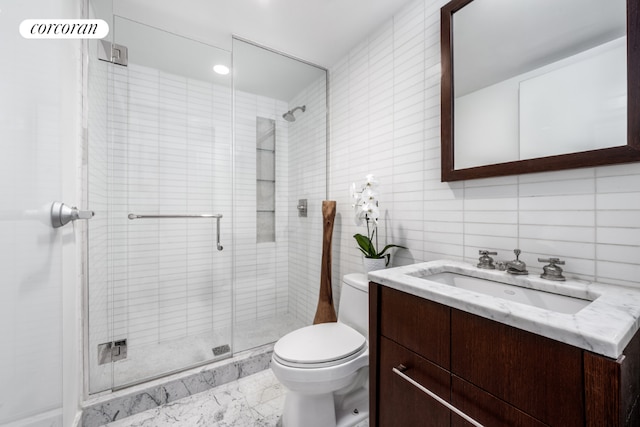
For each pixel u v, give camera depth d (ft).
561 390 1.65
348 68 6.21
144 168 5.97
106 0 4.66
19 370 1.66
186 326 6.48
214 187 6.81
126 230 5.75
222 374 5.19
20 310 1.68
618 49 2.54
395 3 4.75
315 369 3.52
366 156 5.69
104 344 4.99
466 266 3.52
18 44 1.69
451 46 3.94
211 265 6.79
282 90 6.96
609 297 2.20
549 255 3.04
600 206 2.69
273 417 4.29
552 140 2.97
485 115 3.57
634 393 1.70
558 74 2.93
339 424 3.94
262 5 4.78
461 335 2.21
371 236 5.25
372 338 3.12
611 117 2.57
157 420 4.24
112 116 5.48
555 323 1.67
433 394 2.40
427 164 4.41
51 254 2.26
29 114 1.86
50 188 2.31
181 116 6.40
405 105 4.80
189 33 5.57
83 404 4.12
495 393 1.98
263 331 6.86
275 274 7.50
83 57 4.36
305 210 7.14
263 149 7.18
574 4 2.83
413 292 2.58
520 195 3.29
